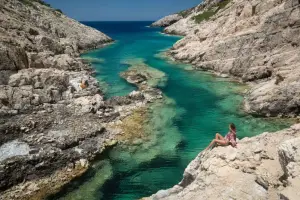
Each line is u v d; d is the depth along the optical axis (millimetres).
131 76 47250
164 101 35719
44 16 77125
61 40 65562
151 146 24734
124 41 101812
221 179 13461
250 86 40625
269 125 28266
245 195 12297
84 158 22297
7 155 21141
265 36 43688
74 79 39000
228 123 29047
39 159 20906
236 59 46312
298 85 29438
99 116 29578
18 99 29516
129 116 30781
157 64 57812
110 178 20375
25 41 44656
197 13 125562
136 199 18125
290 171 11078
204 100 35906
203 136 26406
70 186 19359
